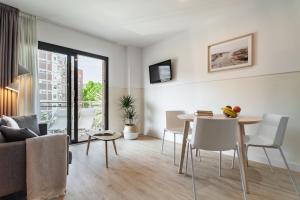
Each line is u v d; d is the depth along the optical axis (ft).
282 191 6.04
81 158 9.45
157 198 5.64
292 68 7.85
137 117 16.15
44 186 5.43
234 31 9.86
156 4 9.28
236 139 5.61
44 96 11.89
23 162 5.19
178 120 10.61
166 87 14.11
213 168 8.10
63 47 12.13
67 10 9.89
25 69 9.24
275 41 8.36
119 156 9.85
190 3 9.20
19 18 9.75
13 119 7.64
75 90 12.78
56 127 12.71
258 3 8.93
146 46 16.06
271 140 6.74
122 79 15.89
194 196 5.50
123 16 10.59
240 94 9.62
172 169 7.99
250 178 7.04
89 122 14.56
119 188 6.27
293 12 7.84
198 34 11.71
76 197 5.68
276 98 8.33
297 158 7.73
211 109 10.96
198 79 11.71
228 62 10.07
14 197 5.69
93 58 14.10
